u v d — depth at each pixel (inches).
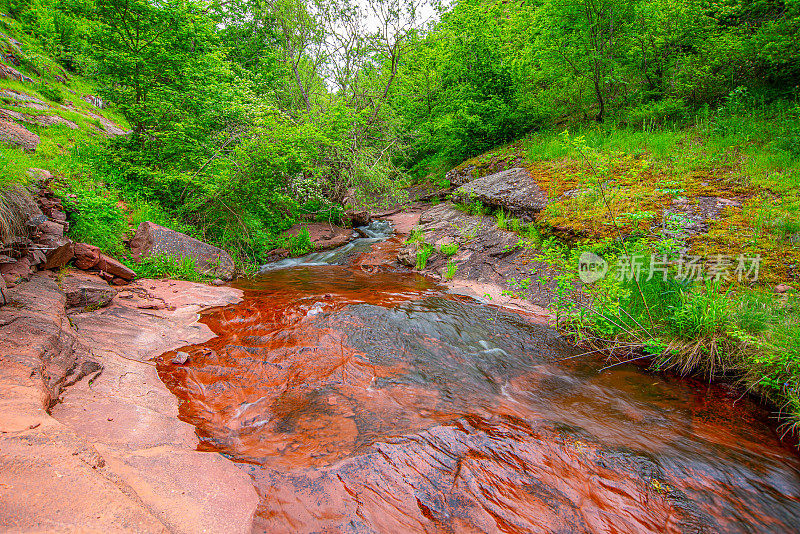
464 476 112.1
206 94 394.0
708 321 184.2
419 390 162.1
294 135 416.2
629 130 441.1
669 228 227.5
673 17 418.6
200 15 400.8
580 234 295.4
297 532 90.7
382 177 567.2
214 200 385.7
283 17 617.0
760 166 306.0
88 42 370.9
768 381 155.2
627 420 148.6
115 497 76.2
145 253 299.9
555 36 489.1
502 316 251.6
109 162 389.1
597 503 107.2
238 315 232.1
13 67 614.9
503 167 526.9
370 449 119.3
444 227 455.8
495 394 164.2
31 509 64.9
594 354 207.0
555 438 133.6
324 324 217.5
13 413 92.0
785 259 220.1
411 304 261.7
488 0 708.0
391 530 93.5
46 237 216.7
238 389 155.3
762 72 396.8
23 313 151.6
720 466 124.6
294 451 119.6
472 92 607.5
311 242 487.2
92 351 160.1
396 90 727.7
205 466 107.4
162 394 145.1
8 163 211.6
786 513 107.7
